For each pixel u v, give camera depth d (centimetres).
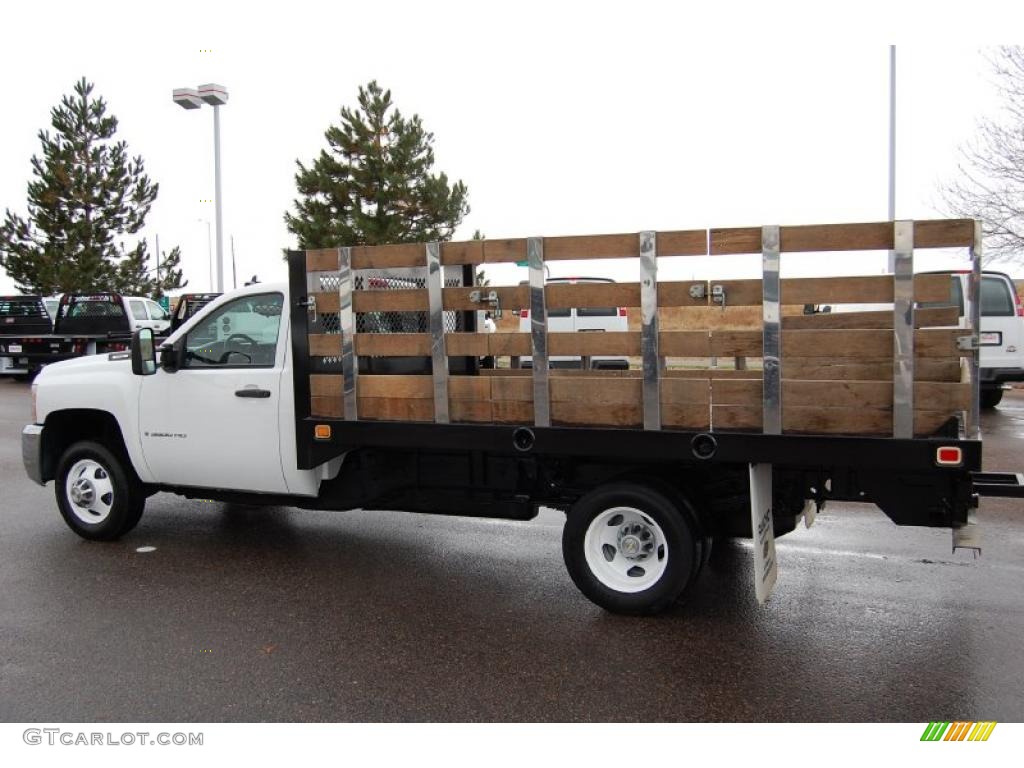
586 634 446
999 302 1177
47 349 1873
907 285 395
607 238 442
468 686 385
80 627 461
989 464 851
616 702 368
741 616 469
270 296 558
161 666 409
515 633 448
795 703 365
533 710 361
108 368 620
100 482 630
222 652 426
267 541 636
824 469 450
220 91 1878
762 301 419
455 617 473
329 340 517
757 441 423
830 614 471
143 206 3262
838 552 593
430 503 545
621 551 475
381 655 421
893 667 400
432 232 2464
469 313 611
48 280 2967
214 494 602
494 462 523
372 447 536
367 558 591
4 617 477
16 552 608
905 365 396
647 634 445
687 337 436
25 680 395
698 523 463
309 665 409
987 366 1176
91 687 387
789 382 417
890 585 520
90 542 635
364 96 2483
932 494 422
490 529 671
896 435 400
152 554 602
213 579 544
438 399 487
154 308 2108
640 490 461
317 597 509
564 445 461
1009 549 598
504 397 477
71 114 3117
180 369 585
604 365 783
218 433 570
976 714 354
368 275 535
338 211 2480
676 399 439
